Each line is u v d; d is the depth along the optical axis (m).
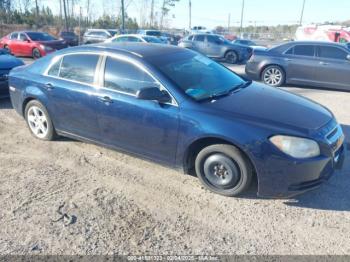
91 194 3.66
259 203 3.50
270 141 3.21
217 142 3.50
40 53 15.97
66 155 4.62
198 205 3.48
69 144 4.98
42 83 4.72
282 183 3.27
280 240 2.96
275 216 3.29
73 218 3.24
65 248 2.84
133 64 3.93
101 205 3.45
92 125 4.34
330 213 3.33
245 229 3.11
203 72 4.21
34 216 3.26
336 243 2.91
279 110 3.58
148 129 3.81
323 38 23.84
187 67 4.12
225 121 3.35
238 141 3.26
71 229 3.08
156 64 3.87
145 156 4.02
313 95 8.62
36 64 4.96
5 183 3.88
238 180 3.48
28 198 3.57
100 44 4.54
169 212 3.36
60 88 4.49
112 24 41.59
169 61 4.05
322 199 3.56
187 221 3.22
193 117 3.47
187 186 3.84
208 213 3.35
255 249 2.85
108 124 4.15
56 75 4.64
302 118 3.47
